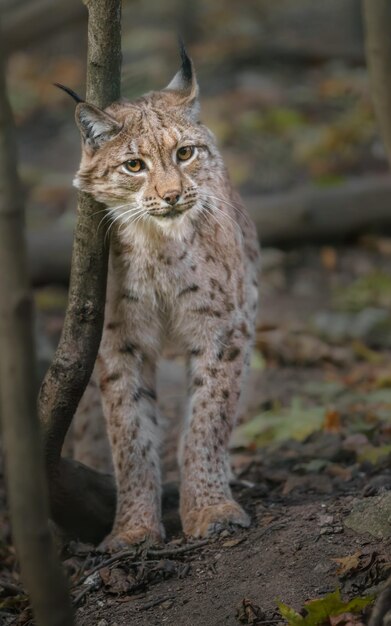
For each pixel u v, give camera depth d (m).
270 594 7.43
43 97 23.42
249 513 8.77
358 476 9.45
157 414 9.14
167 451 11.05
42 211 18.84
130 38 23.69
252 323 9.57
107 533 9.09
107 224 8.34
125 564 8.19
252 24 26.08
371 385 12.61
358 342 14.07
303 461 10.04
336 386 12.19
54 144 21.31
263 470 9.89
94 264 7.75
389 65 7.91
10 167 5.23
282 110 20.70
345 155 19.41
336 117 20.98
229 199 9.23
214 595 7.58
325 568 7.54
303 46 23.69
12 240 5.25
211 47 24.30
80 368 7.91
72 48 26.02
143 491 8.74
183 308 8.86
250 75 23.03
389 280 16.14
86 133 8.41
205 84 22.83
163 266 8.72
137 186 8.55
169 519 9.13
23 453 5.41
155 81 21.58
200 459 8.77
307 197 17.38
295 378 13.01
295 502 8.90
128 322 8.85
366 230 17.67
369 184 17.61
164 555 8.20
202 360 8.92
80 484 8.73
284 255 17.33
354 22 25.23
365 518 7.97
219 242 8.87
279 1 27.89
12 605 8.23
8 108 5.24
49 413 8.05
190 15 25.83
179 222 8.60
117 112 8.64
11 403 5.37
